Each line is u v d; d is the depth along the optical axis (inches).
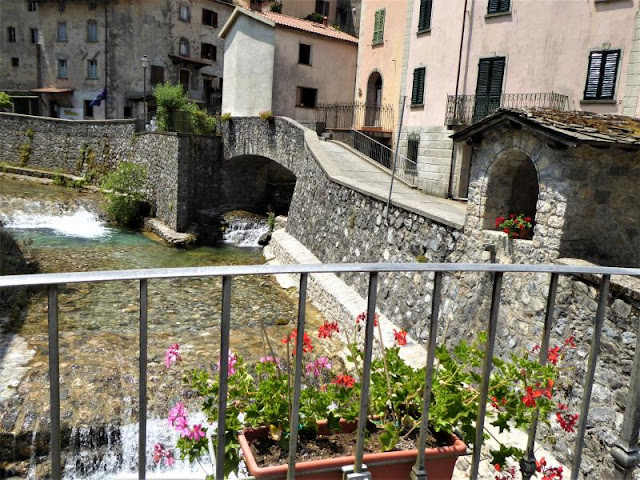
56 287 62.6
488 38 705.6
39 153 1258.6
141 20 1472.7
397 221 457.4
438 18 779.4
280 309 532.4
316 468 85.9
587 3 594.2
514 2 669.3
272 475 85.0
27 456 296.0
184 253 776.9
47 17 1531.7
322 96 1108.5
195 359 388.8
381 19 945.5
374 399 100.9
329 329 119.4
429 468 93.2
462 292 362.9
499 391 101.2
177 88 988.6
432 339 82.5
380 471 90.6
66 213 950.4
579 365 262.1
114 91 1475.1
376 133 911.7
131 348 409.1
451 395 97.3
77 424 300.0
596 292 257.6
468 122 723.4
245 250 819.4
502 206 348.5
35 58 1582.2
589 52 596.1
